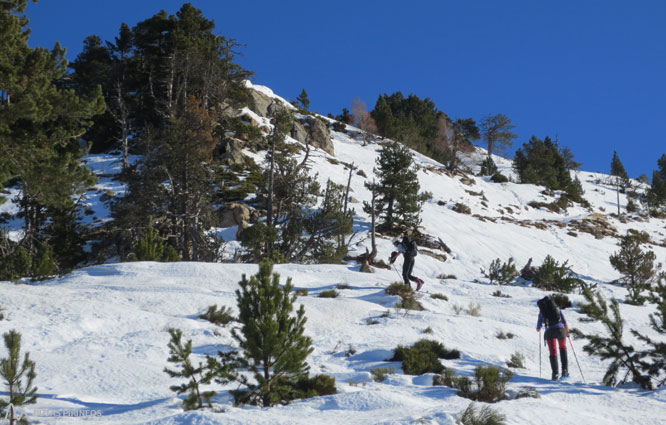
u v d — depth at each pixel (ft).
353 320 43.98
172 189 110.73
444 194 193.26
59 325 35.12
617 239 183.73
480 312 51.31
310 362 32.07
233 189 142.00
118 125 175.52
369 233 131.85
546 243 164.45
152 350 31.45
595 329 45.47
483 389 22.12
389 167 137.90
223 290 52.85
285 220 110.73
